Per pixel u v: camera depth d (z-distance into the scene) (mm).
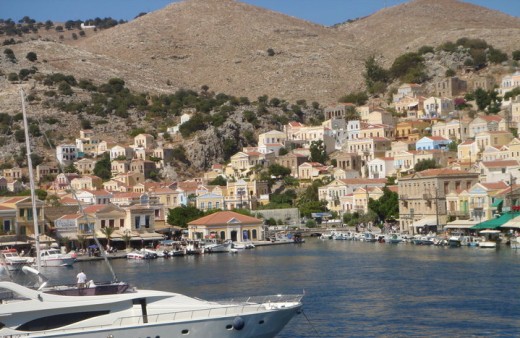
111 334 85812
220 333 89312
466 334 107438
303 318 119875
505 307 122812
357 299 134125
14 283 87000
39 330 85562
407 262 184375
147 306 89375
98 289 89688
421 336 107250
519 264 169750
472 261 180125
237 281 163000
